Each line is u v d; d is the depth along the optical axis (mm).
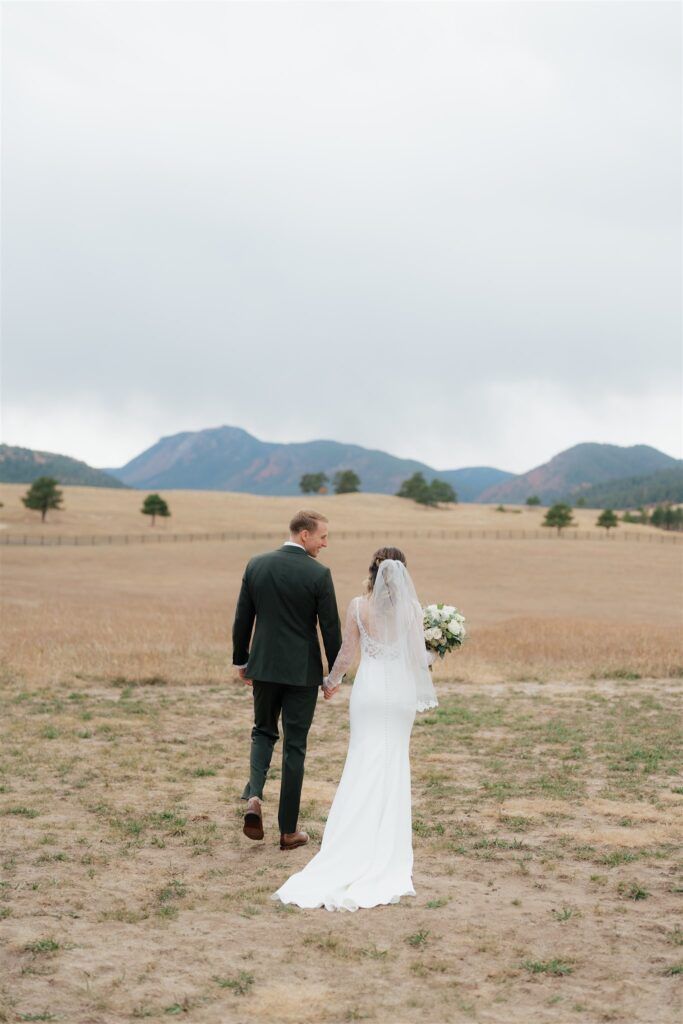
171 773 8500
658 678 16062
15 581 49594
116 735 10250
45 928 4754
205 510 118625
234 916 4988
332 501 153625
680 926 4824
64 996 3984
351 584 51406
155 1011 3859
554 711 12336
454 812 7219
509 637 20594
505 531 101625
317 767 8969
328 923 4902
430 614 6262
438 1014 3852
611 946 4566
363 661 6195
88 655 16156
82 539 85000
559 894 5352
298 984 4141
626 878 5617
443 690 14266
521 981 4180
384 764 5945
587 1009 3891
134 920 4895
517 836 6555
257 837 6000
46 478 100875
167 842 6395
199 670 15102
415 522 116625
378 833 5715
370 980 4191
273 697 6250
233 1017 3818
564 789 7938
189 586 49500
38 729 10367
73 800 7465
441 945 4598
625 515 193500
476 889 5449
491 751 9664
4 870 5691
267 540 84562
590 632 21688
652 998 3988
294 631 6195
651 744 10031
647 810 7242
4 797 7488
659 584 53719
